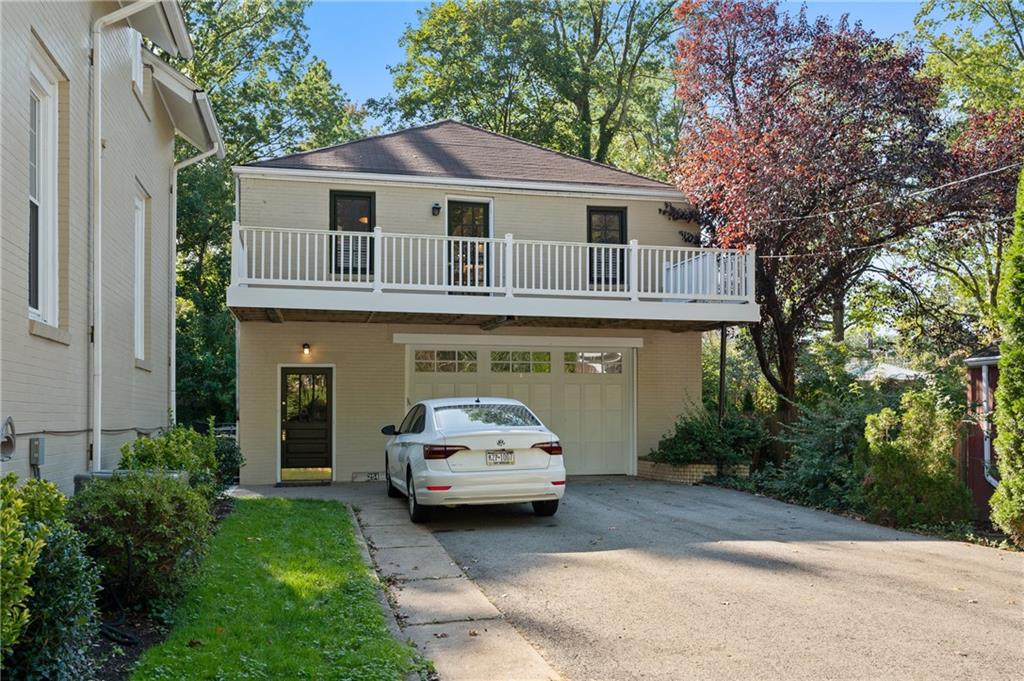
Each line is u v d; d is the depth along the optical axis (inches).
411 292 605.6
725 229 634.2
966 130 689.6
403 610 249.0
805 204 613.3
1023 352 351.3
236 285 513.0
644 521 418.3
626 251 596.7
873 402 507.2
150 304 473.4
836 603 255.9
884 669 197.5
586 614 244.7
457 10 1200.8
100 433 331.9
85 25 327.3
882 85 608.7
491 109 1230.3
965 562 317.7
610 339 670.5
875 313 929.5
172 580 221.1
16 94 247.3
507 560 321.7
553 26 1315.2
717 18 687.1
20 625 131.4
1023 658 205.2
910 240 705.0
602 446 672.4
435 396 637.3
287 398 613.6
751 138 622.5
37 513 161.6
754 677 192.2
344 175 613.6
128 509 215.9
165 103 514.0
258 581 259.4
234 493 530.0
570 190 660.7
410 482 414.9
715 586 277.7
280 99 1240.8
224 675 173.3
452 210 650.2
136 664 177.5
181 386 1056.8
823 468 474.9
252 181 607.5
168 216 544.1
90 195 331.3
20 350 248.4
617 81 1344.7
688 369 690.8
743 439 628.1
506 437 396.5
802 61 645.9
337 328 618.2
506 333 648.4
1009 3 994.1
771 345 726.5
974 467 434.6
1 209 234.1
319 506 446.6
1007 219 617.0
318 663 186.7
